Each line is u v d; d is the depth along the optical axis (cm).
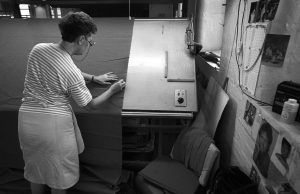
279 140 104
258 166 127
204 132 182
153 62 194
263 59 126
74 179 160
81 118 175
